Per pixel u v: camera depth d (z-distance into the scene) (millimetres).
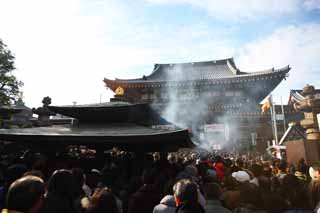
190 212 3443
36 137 7930
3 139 7965
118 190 6211
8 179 5340
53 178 3730
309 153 11125
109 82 40281
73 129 8930
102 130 8703
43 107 18422
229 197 5273
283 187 5348
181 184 3758
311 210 4703
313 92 12305
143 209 4762
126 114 9797
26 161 6934
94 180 6176
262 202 4477
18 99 29516
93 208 3805
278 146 21547
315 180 5441
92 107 9688
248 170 8125
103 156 10516
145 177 5250
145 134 7809
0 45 26781
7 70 27484
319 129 11922
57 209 3455
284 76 35656
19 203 2703
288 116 37281
